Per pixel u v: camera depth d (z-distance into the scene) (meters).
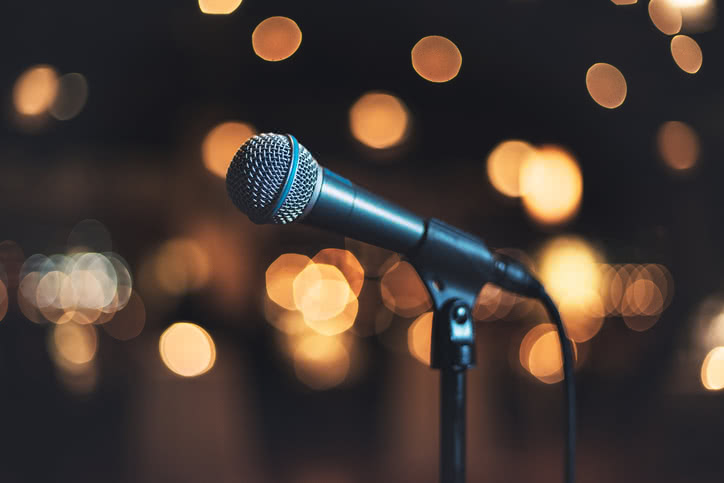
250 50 12.63
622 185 14.24
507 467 5.52
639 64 10.11
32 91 13.42
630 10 9.70
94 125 15.33
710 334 11.23
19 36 12.41
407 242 1.20
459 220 16.83
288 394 8.46
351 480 5.38
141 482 5.40
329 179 1.07
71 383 9.36
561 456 5.77
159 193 16.92
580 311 14.79
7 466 5.87
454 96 13.33
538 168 15.20
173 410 7.76
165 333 14.37
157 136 15.31
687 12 7.85
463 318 1.26
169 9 11.85
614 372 9.13
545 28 10.48
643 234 13.97
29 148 15.97
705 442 6.05
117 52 12.78
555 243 16.56
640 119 12.20
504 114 14.08
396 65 12.65
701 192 12.69
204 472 5.62
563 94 12.66
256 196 1.02
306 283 19.14
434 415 7.29
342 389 8.66
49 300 19.77
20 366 10.52
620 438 6.23
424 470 5.59
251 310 16.47
